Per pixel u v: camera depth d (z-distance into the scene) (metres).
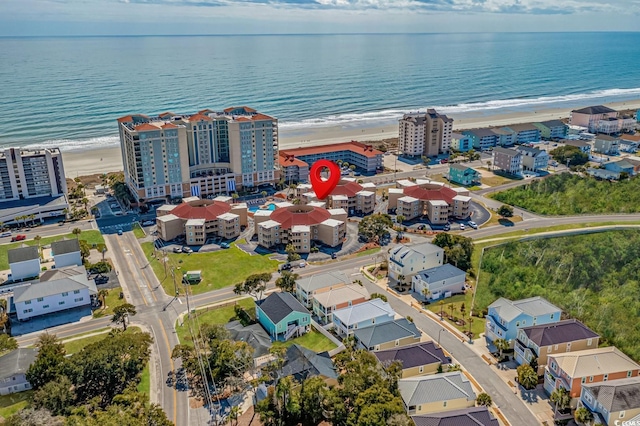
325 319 141.75
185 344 131.25
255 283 151.00
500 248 183.00
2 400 111.00
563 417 104.38
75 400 108.44
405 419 91.31
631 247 173.00
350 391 102.69
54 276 152.50
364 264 180.00
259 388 112.31
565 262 169.88
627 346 130.75
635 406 97.06
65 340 134.00
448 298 155.75
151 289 162.12
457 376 108.44
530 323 128.38
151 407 98.38
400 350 117.00
